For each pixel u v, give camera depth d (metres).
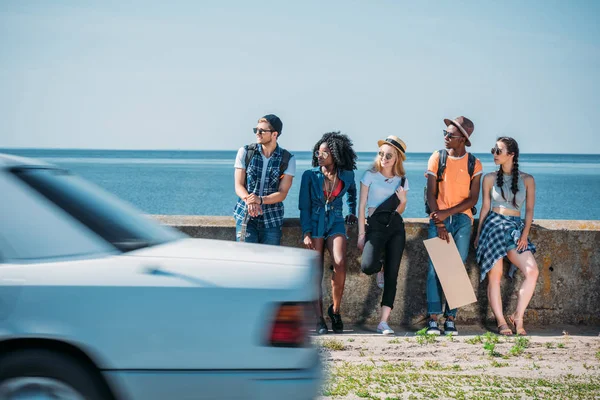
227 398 3.87
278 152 8.56
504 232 8.77
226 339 3.89
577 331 8.97
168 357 3.85
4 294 3.80
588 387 6.24
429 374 6.69
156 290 3.90
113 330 3.82
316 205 8.66
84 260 4.00
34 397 3.78
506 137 8.69
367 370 6.79
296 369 3.93
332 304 8.83
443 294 9.20
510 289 9.27
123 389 3.81
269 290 3.99
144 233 4.51
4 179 4.16
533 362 7.27
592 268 9.31
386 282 8.71
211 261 4.13
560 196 68.81
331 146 8.55
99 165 185.25
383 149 8.62
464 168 8.78
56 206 4.18
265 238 8.57
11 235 4.01
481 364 7.17
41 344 3.81
